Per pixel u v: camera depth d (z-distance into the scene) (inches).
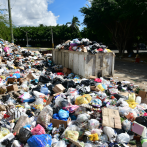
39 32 1972.2
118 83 270.4
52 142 115.4
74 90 208.8
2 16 468.1
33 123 136.7
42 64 410.6
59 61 411.2
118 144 120.9
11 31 561.9
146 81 299.9
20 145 113.5
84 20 804.6
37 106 165.5
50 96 199.8
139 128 130.2
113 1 661.9
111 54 303.6
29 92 213.5
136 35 891.4
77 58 305.6
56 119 138.1
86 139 123.3
